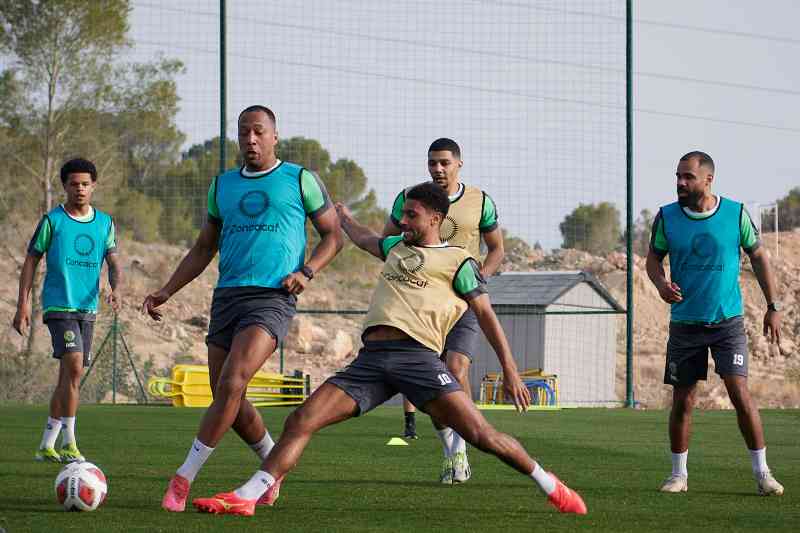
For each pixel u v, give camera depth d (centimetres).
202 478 1430
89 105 5253
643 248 9050
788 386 5872
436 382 1052
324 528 1018
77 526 1010
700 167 1367
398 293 1066
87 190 1667
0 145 5288
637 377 6384
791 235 9694
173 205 6706
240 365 1127
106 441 1992
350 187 6412
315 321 7206
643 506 1213
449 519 1091
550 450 1922
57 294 1650
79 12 5128
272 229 1175
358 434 2195
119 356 4397
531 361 4384
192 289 7175
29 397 3703
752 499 1291
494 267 1548
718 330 1363
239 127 1195
